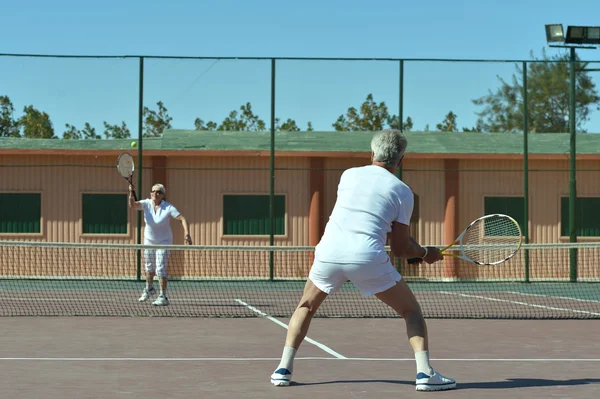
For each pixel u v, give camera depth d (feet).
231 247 38.47
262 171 67.10
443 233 67.77
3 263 65.67
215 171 66.74
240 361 22.53
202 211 66.59
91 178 66.33
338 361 22.71
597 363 22.57
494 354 24.35
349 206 18.20
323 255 18.21
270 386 18.63
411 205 18.28
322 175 67.36
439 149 67.51
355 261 17.83
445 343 26.99
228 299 46.70
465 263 66.80
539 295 51.70
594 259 66.08
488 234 21.01
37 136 64.75
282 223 67.21
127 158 39.47
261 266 65.98
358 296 48.39
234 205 66.85
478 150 67.26
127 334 28.78
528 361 22.91
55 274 65.82
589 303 45.21
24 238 66.13
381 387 18.58
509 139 68.64
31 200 66.23
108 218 66.39
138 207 39.96
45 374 20.16
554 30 63.26
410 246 18.43
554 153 66.90
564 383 19.29
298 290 54.80
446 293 53.31
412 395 17.65
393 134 18.78
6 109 63.77
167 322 33.14
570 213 64.23
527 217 63.57
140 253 62.03
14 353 23.85
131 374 20.24
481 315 38.11
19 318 34.32
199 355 23.68
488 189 68.13
